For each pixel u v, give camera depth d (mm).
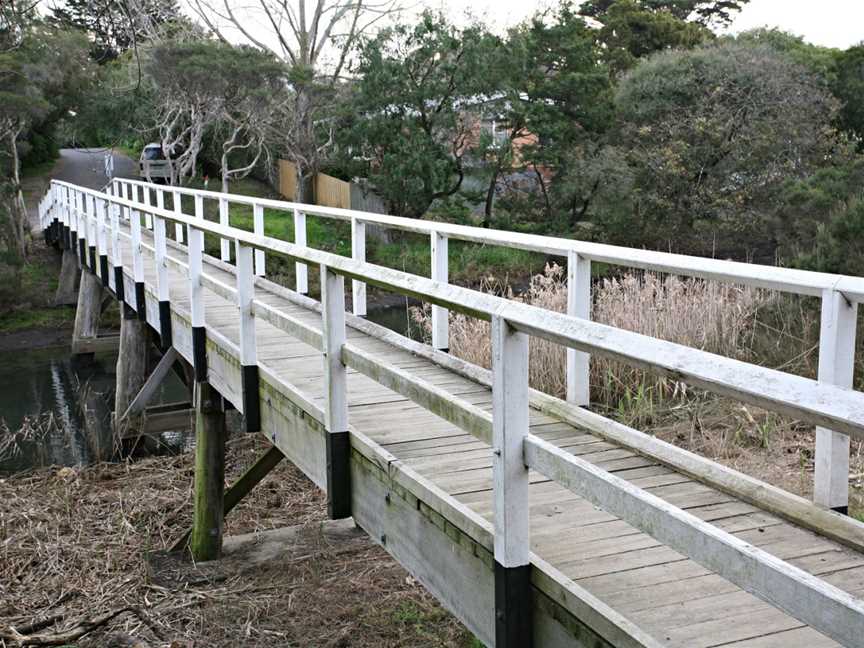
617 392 6477
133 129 27859
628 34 37594
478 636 3021
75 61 25906
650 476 3742
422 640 5746
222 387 6500
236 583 6719
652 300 7230
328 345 4016
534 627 2717
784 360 6938
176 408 11000
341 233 25000
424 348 5836
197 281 6816
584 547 3029
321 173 28984
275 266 22109
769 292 8211
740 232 22297
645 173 23125
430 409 3088
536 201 25203
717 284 7578
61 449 11516
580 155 24141
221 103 24969
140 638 5941
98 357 18516
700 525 1923
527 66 24906
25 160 34406
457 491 3477
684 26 38312
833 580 2781
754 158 22406
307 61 29938
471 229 5250
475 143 25375
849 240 11297
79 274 22406
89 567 7121
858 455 5465
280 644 5777
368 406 4820
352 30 29672
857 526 3051
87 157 37406
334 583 6574
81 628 6055
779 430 5820
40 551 7375
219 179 32219
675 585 2744
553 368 6539
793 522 3215
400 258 23250
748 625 2502
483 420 2729
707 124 22656
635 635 2307
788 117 22875
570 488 2377
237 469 9344
